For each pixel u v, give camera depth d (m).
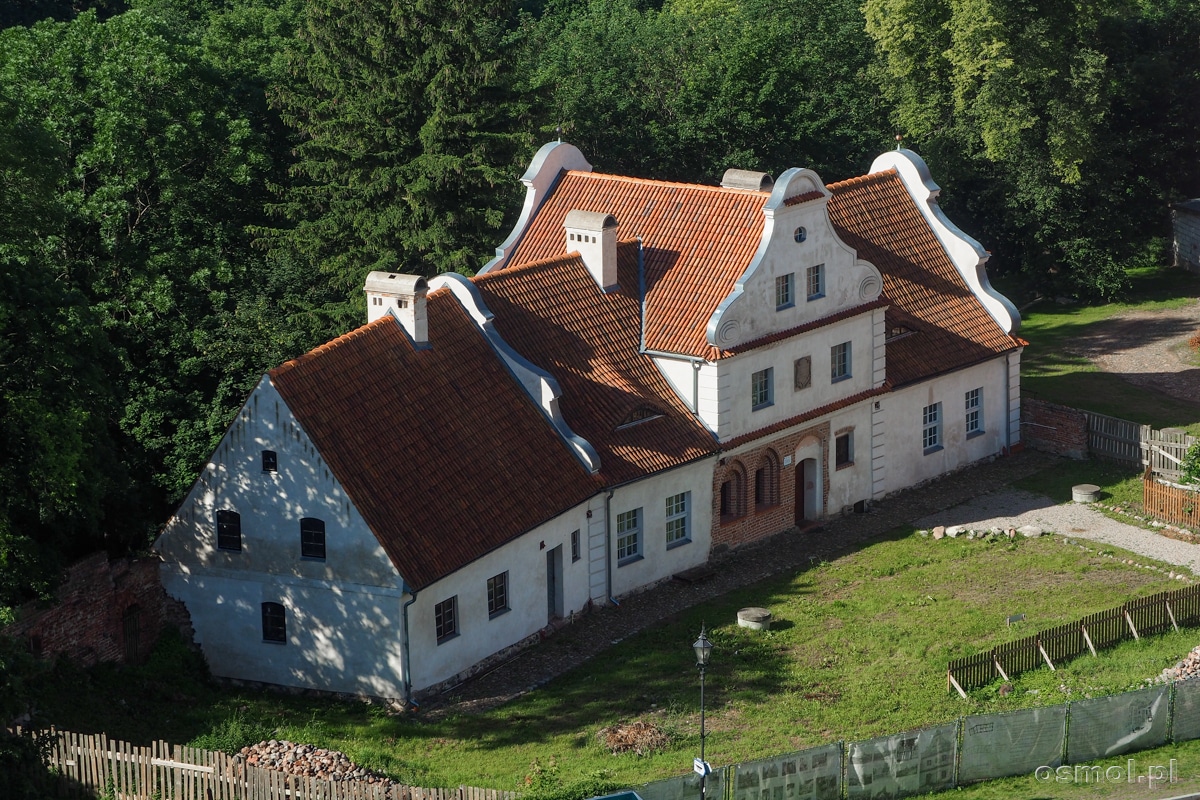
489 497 64.75
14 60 82.62
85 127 83.06
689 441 72.81
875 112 122.12
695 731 59.19
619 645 66.88
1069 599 70.00
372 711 61.50
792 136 107.81
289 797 50.22
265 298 74.44
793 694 61.97
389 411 63.72
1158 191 125.56
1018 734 55.06
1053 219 117.50
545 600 67.62
